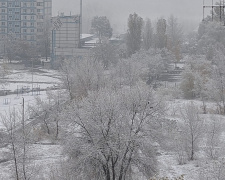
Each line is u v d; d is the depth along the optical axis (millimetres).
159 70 107250
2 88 96625
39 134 50844
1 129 45625
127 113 33281
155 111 33875
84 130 32594
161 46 128375
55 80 112500
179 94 83500
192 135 41781
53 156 42875
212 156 40844
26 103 73375
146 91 34000
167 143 39781
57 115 50656
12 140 35469
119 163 32438
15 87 98875
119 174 32406
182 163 39938
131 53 126250
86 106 32750
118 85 68188
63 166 33500
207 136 44500
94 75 67500
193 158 41562
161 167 38531
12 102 75750
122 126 32594
